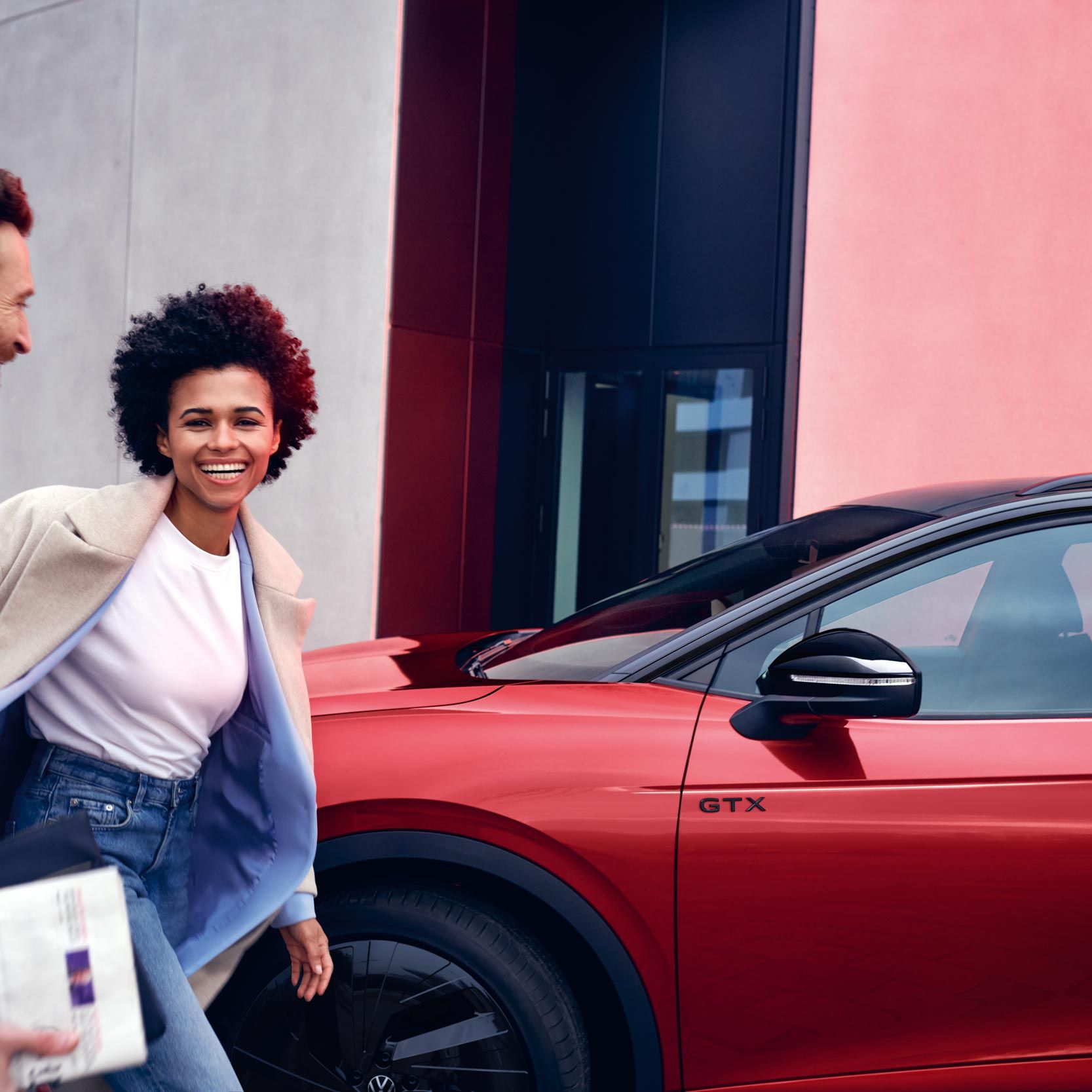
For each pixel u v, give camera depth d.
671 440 7.68
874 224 6.60
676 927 2.26
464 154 7.87
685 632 2.50
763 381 7.22
